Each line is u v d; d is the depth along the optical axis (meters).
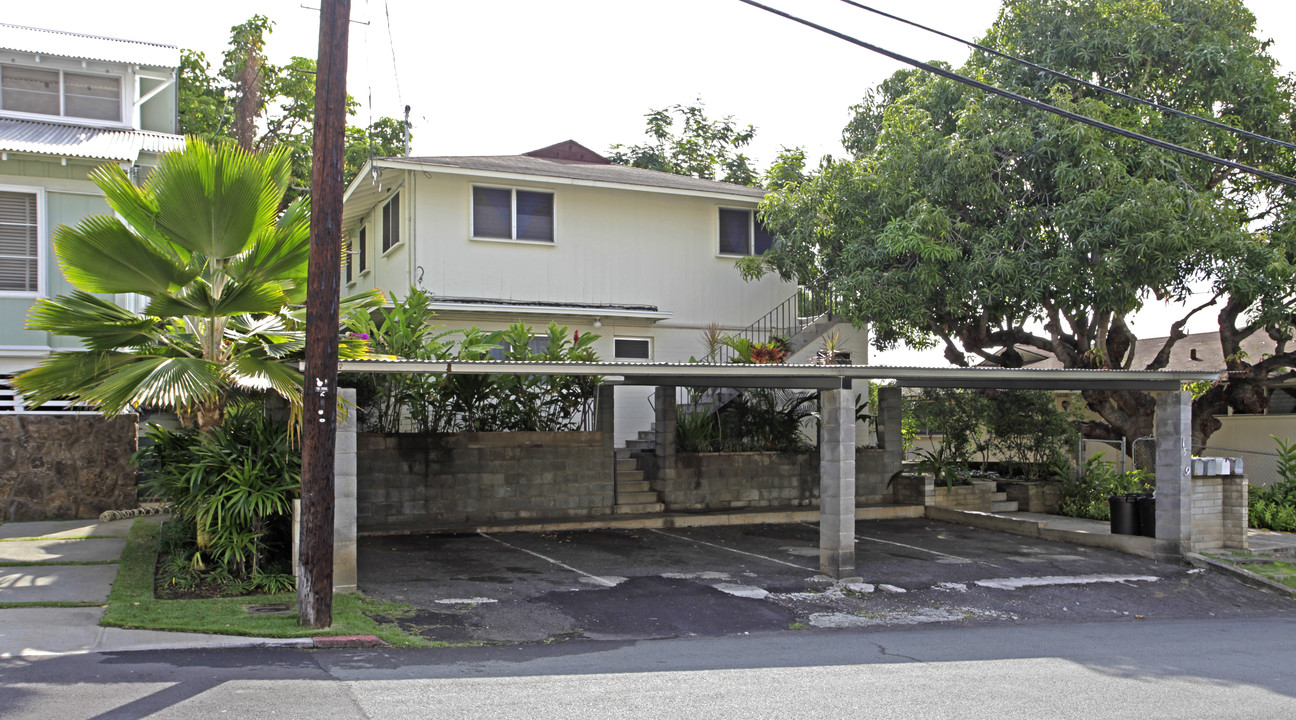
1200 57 16.09
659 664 7.83
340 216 8.57
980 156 15.80
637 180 19.72
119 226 9.67
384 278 19.72
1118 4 16.75
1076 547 14.91
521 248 18.69
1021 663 8.17
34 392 10.10
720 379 14.02
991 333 18.62
